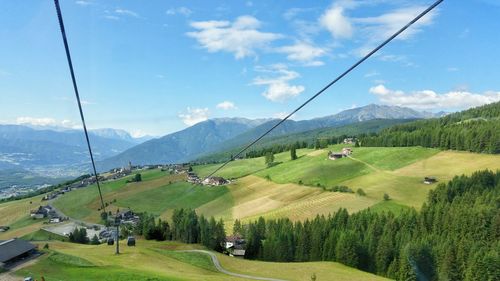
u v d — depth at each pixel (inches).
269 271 5073.8
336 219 7022.6
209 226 7209.6
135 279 3511.3
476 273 5012.3
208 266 5108.3
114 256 4852.4
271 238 6614.2
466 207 6574.8
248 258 6830.7
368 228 6437.0
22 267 3693.4
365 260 5940.0
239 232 7623.0
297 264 5565.9
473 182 7687.0
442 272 5290.4
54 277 3457.2
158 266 4559.5
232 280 4094.5
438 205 6683.1
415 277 5310.0
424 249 5413.4
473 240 5866.1
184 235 7377.0
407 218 6609.3
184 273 4291.3
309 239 6491.1
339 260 5925.2
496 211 6269.7
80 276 3553.2
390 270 5580.7
